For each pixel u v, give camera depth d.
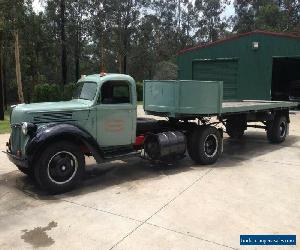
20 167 7.51
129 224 5.27
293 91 23.75
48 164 6.43
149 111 8.93
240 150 10.57
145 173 7.97
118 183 7.23
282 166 8.58
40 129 6.54
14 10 25.16
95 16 41.47
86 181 7.39
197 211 5.73
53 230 5.11
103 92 7.31
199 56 24.08
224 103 11.99
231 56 22.78
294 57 20.58
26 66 39.84
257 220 5.41
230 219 5.44
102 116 7.33
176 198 6.32
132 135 7.80
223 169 8.29
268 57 21.44
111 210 5.80
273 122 11.45
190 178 7.54
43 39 39.66
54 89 28.80
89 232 5.03
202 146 8.48
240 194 6.54
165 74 55.94
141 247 4.60
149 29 50.25
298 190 6.77
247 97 22.47
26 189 6.90
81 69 52.69
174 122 9.03
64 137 6.77
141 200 6.23
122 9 45.31
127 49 48.34
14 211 5.81
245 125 11.69
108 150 7.60
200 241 4.75
